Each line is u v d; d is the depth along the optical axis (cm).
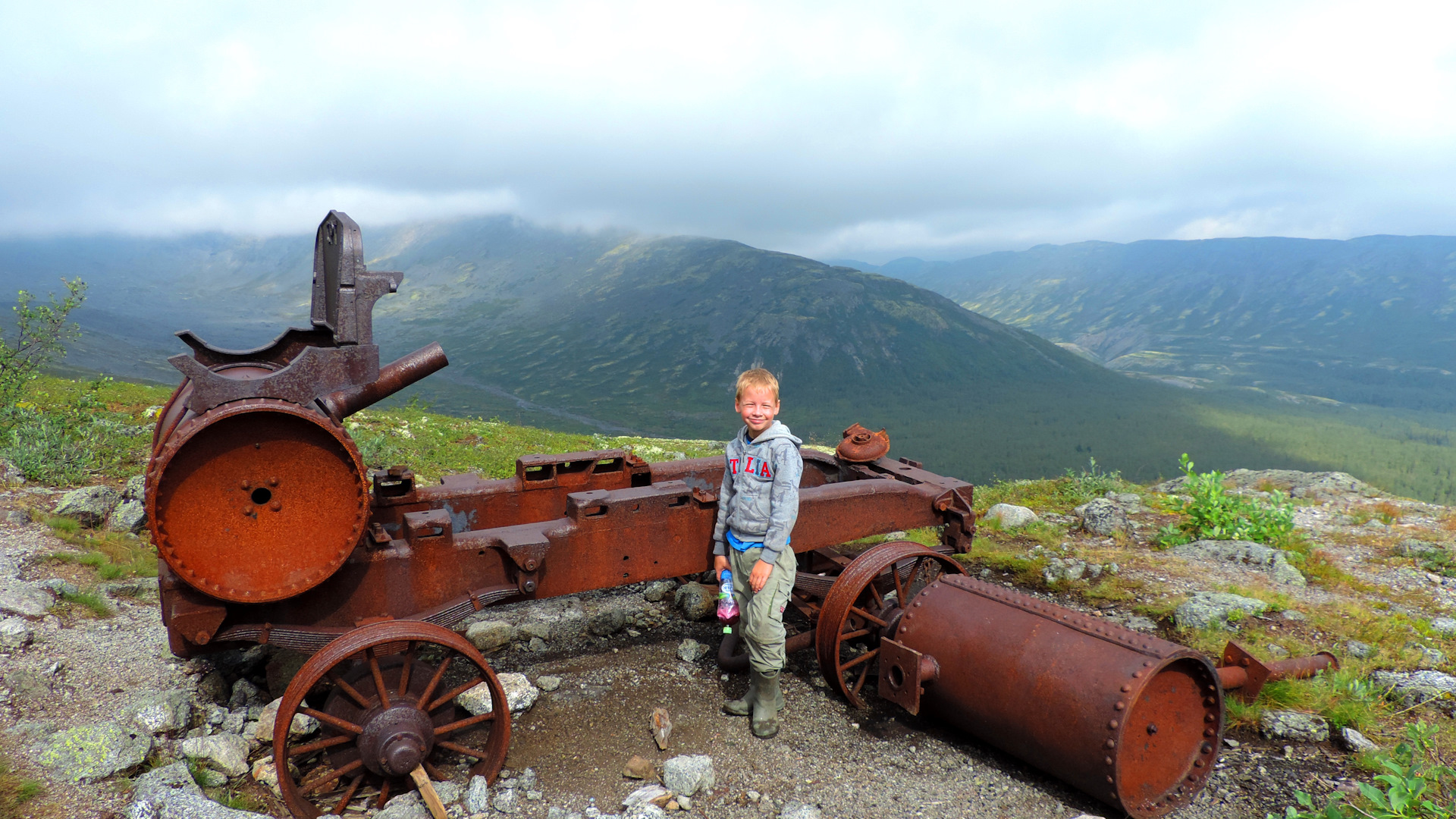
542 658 462
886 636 404
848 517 449
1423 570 641
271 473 304
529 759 353
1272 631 497
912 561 436
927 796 331
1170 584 591
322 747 314
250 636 318
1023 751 343
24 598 423
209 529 297
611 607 529
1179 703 331
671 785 327
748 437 375
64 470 727
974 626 366
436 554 348
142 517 629
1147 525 790
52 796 264
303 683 288
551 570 371
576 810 314
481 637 471
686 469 512
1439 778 323
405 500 421
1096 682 315
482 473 1198
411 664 326
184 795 270
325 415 323
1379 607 551
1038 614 358
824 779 343
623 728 383
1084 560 649
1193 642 484
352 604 335
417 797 312
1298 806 322
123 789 279
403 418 1742
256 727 353
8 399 904
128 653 396
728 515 377
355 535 317
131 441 899
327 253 374
